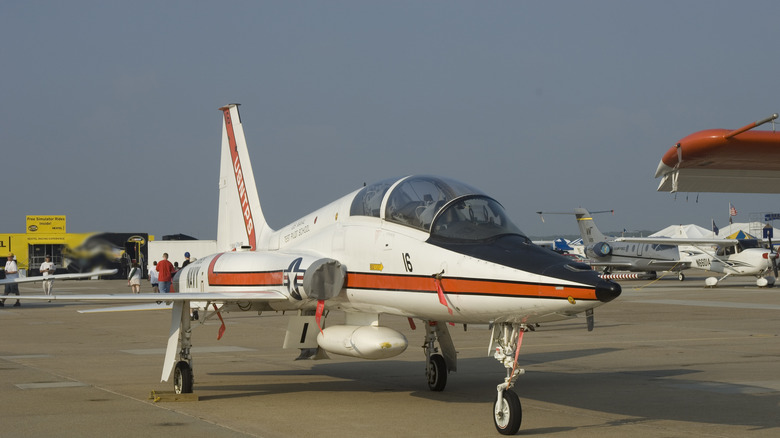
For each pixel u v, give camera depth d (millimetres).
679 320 24359
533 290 7945
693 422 8852
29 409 9602
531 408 9836
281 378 12734
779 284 51250
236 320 26156
